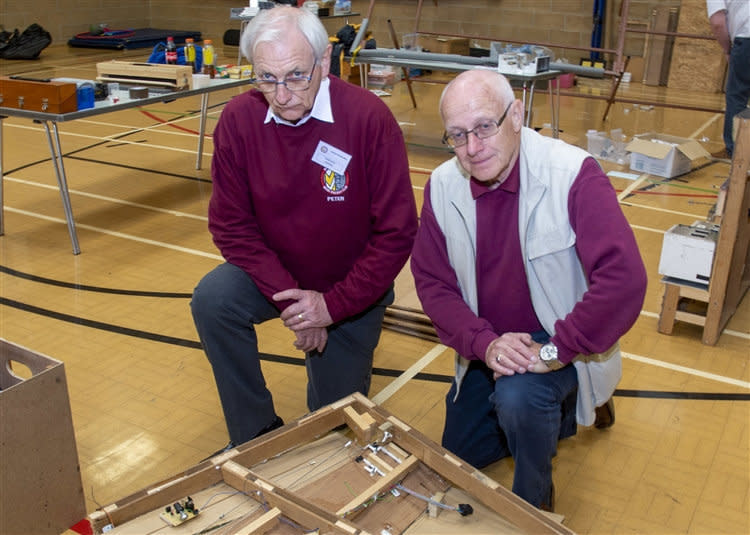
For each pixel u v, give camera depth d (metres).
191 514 1.65
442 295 1.97
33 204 4.67
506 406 1.78
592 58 9.12
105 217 4.48
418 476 1.86
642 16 8.83
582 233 1.74
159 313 3.28
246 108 2.05
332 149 2.02
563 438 2.24
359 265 2.12
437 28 10.01
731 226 2.84
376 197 2.10
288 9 1.90
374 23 10.30
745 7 5.20
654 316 3.29
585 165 1.78
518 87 5.29
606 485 2.19
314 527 1.59
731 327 3.22
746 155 2.70
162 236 4.20
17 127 6.71
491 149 1.71
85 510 1.95
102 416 2.52
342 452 1.98
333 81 2.05
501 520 1.71
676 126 7.07
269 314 2.21
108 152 5.93
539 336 1.97
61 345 2.98
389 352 2.98
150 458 2.30
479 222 1.87
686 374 2.82
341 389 2.36
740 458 2.32
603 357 1.88
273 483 1.69
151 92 4.10
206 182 5.23
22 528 1.79
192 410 2.57
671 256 3.02
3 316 3.21
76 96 3.59
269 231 2.13
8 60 9.48
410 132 6.68
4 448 1.71
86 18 11.04
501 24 9.60
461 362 2.06
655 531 2.00
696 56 8.54
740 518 2.06
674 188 5.07
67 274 3.65
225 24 11.40
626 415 2.55
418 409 2.57
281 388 2.71
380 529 1.67
